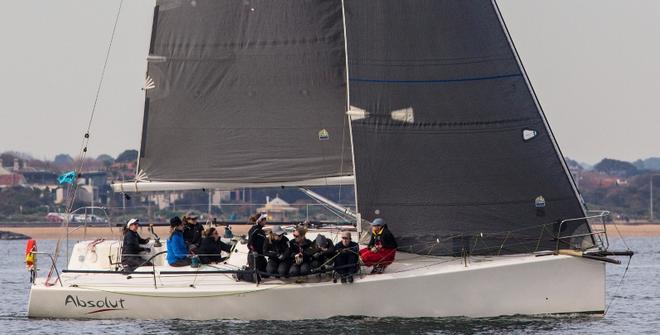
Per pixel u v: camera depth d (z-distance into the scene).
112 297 75.75
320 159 79.00
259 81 79.31
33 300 76.38
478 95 75.81
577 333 70.38
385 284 73.06
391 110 75.88
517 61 76.12
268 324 73.19
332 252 73.62
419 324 72.69
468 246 75.19
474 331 70.50
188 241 78.62
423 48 76.12
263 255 74.12
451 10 76.31
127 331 72.31
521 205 75.25
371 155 75.69
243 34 79.31
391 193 75.62
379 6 76.31
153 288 75.19
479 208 75.31
